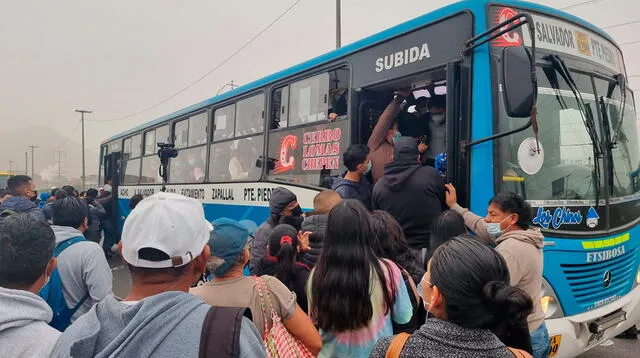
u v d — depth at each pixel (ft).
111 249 39.14
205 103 25.68
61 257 9.41
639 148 15.02
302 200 16.97
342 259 7.43
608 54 13.85
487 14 11.31
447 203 11.38
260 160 20.02
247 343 4.12
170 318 4.00
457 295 4.71
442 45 12.12
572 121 12.04
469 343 4.66
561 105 11.89
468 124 11.20
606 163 12.52
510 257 8.92
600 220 11.94
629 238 12.86
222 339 3.89
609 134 12.96
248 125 21.24
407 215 11.58
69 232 10.12
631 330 15.81
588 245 11.46
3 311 5.02
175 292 4.29
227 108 23.31
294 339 7.07
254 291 6.95
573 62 12.42
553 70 11.90
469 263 4.78
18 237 5.90
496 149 10.75
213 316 4.09
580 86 12.44
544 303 10.71
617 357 14.43
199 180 25.55
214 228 7.11
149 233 4.50
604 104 13.04
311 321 7.66
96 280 9.40
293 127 17.93
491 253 4.96
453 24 11.91
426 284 5.60
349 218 7.54
